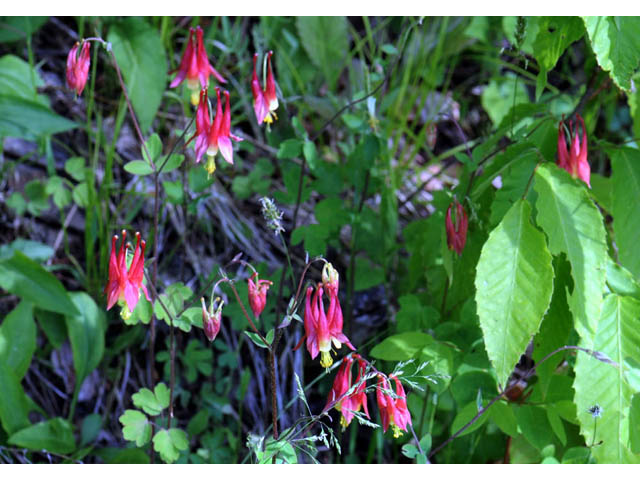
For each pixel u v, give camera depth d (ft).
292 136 1.82
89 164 1.88
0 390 1.43
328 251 1.84
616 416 1.13
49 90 1.93
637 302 1.15
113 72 1.94
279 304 1.53
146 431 1.28
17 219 1.77
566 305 1.20
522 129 1.36
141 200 1.81
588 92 1.37
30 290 1.53
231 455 1.54
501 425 1.22
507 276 1.11
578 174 1.23
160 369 1.70
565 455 1.27
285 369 1.68
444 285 1.50
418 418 1.44
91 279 1.74
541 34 1.25
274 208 1.08
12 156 1.82
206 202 1.84
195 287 1.76
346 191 1.91
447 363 1.26
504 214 1.18
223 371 1.71
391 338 1.31
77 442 1.58
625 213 1.25
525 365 1.68
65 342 1.68
